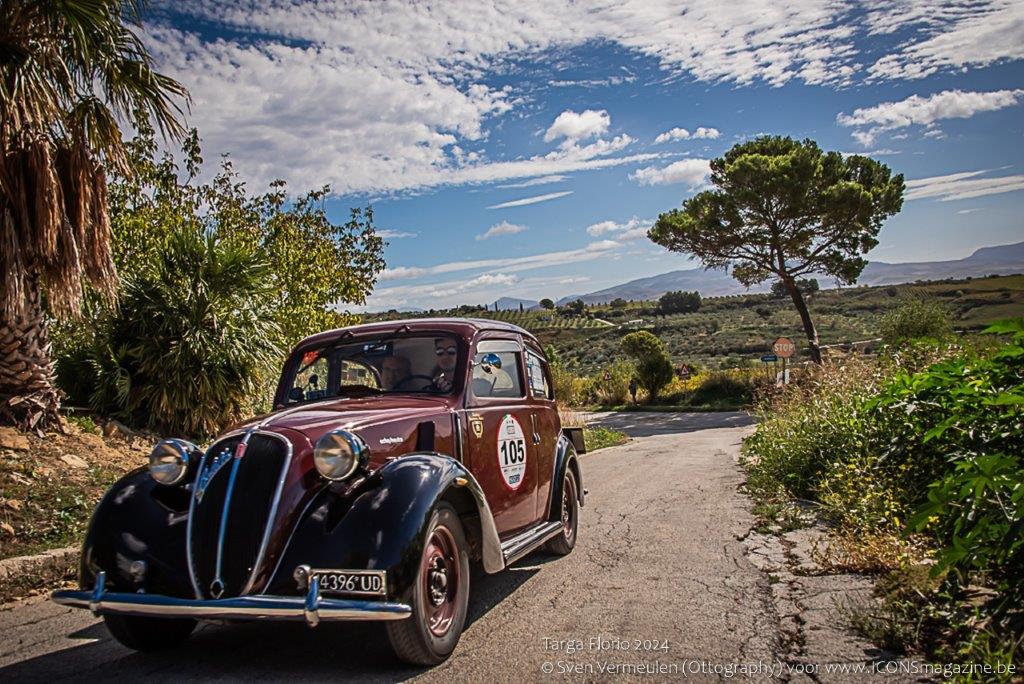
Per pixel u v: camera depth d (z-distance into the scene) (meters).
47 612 5.71
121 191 16.23
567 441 7.28
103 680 4.19
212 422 11.74
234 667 4.32
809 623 4.71
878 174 37.03
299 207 20.31
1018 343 5.13
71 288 9.45
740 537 7.21
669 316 120.44
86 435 10.13
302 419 4.62
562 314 128.38
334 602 3.81
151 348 11.37
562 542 6.82
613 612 5.13
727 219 36.06
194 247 12.14
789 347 31.75
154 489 4.48
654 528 7.86
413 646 4.10
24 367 9.62
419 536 4.06
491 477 5.60
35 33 9.30
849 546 5.96
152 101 10.20
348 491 4.25
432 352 5.71
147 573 4.17
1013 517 3.92
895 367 9.61
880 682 3.81
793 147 38.12
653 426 31.03
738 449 17.33
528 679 4.02
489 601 5.54
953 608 4.48
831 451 9.34
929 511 4.34
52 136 9.43
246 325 12.19
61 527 7.56
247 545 4.01
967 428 5.41
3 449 8.91
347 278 20.23
